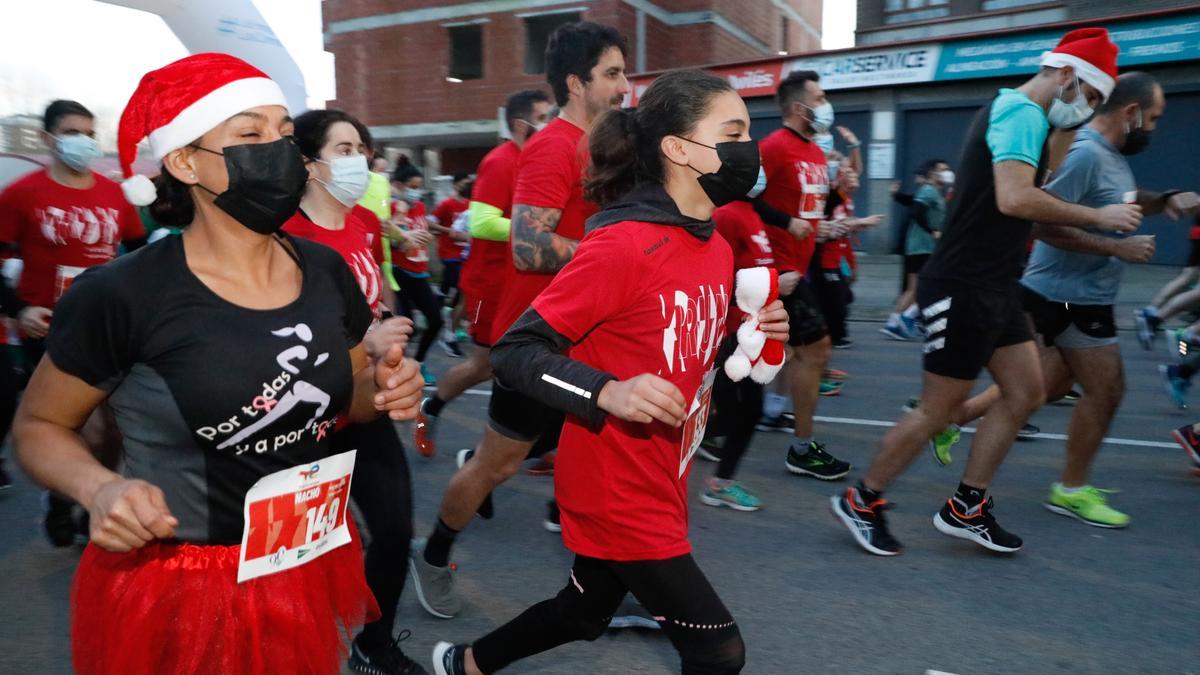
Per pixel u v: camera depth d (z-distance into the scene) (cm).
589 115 339
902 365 825
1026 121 328
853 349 914
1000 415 371
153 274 156
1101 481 486
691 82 204
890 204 1745
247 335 159
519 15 2122
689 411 211
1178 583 357
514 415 296
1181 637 312
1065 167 391
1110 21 1457
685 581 200
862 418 634
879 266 1653
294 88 370
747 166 203
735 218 444
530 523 430
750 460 531
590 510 204
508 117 491
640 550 201
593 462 203
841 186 613
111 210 467
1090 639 311
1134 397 682
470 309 466
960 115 1655
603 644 311
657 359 202
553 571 373
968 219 346
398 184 1035
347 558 191
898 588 353
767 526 423
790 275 415
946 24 1753
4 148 434
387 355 179
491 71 2186
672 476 209
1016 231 342
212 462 162
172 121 157
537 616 226
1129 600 342
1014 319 360
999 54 1561
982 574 366
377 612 206
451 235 959
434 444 532
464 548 398
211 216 163
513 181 433
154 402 158
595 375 180
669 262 201
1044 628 319
